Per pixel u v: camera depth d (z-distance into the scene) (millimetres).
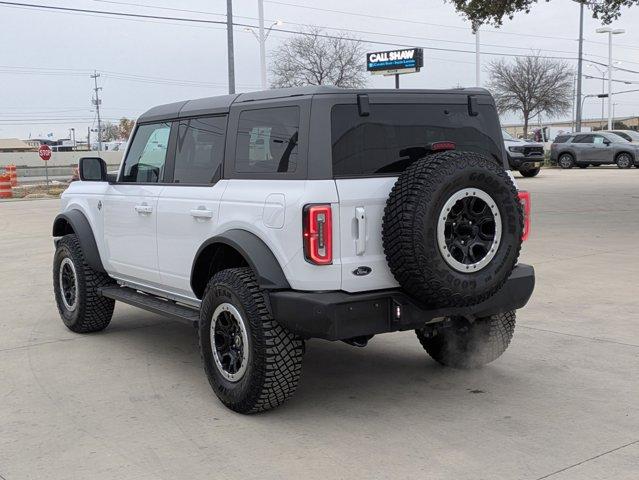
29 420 4621
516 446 4043
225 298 4562
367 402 4836
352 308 4188
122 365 5820
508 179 4328
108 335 6848
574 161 32250
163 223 5441
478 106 4926
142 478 3764
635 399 4746
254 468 3850
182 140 5445
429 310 4387
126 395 5078
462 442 4121
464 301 4234
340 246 4215
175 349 6312
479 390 5016
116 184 6199
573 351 5824
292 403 4848
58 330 7062
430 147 4512
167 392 5133
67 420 4613
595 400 4746
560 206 16562
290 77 44031
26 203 25047
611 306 7250
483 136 4938
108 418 4633
